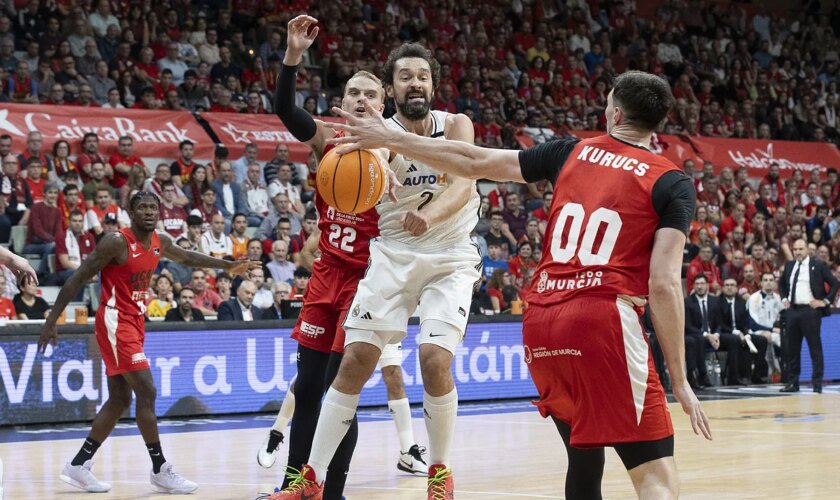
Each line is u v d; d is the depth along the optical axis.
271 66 16.52
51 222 12.16
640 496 3.49
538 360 3.64
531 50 19.77
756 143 19.81
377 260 4.64
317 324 4.97
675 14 22.89
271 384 11.09
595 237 3.54
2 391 9.63
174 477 6.05
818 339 13.52
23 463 7.32
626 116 3.67
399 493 5.85
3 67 14.07
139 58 15.26
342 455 4.85
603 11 21.59
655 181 3.51
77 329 10.07
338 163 4.25
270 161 14.70
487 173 3.87
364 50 17.95
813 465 6.83
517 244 14.73
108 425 6.23
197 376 10.56
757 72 22.58
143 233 6.49
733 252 16.14
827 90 23.39
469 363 12.10
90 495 5.96
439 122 4.84
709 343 14.30
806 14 25.55
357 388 4.56
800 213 18.06
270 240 13.22
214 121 14.70
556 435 8.77
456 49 18.61
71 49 14.66
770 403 11.78
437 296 4.61
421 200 4.64
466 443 8.23
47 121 13.37
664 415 3.51
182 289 11.13
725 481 6.14
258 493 5.93
